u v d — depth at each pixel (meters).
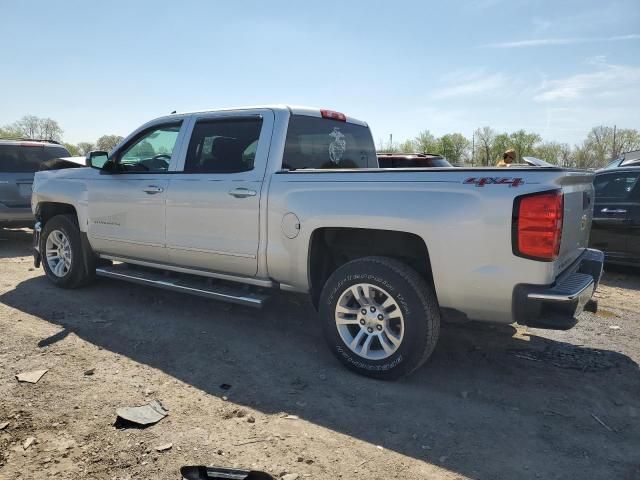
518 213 3.21
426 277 3.94
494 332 4.85
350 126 5.30
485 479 2.66
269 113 4.43
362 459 2.81
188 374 3.83
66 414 3.19
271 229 4.20
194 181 4.67
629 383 3.83
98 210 5.48
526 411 3.38
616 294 6.54
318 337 4.67
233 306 5.48
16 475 2.59
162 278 5.07
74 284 5.91
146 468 2.67
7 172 8.76
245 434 3.03
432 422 3.21
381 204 3.66
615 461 2.84
